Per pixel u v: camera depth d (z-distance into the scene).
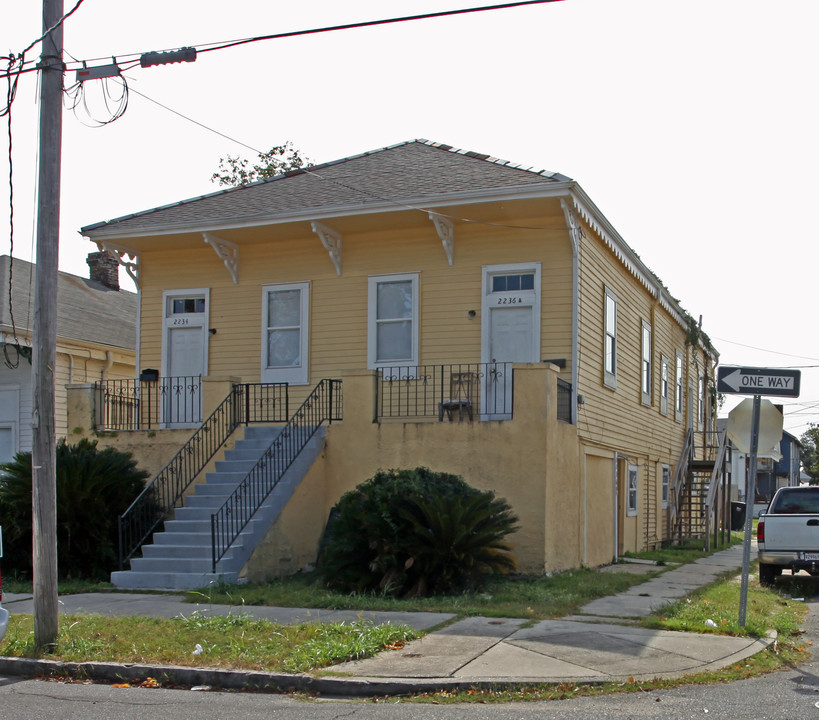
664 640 9.07
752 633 9.58
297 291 18.09
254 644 8.80
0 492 14.58
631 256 20.03
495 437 14.40
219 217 17.41
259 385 17.91
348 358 17.50
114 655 8.52
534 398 14.26
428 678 7.59
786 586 14.90
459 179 16.72
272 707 7.03
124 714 6.83
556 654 8.43
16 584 13.59
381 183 17.53
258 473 14.43
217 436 16.19
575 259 16.08
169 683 7.95
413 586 12.12
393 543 11.95
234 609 10.92
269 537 13.87
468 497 12.52
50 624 8.97
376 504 12.28
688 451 27.83
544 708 6.89
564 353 16.05
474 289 16.70
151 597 12.13
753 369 9.90
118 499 14.75
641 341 22.28
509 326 16.50
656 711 6.75
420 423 14.87
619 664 8.11
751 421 10.10
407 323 17.17
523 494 14.15
